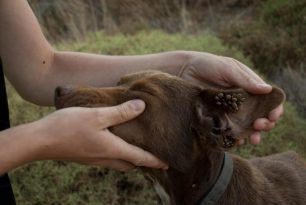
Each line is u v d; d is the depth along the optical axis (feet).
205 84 3.06
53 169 4.61
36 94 3.09
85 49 5.63
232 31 6.75
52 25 7.26
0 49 2.98
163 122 2.82
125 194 4.60
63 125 2.42
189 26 7.07
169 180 3.00
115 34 6.69
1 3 2.89
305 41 6.48
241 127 2.79
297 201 3.15
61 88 2.78
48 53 3.07
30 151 2.36
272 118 2.78
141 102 2.70
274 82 6.06
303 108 5.73
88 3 7.67
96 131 2.49
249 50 6.40
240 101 2.72
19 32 2.94
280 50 6.35
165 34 6.26
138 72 3.00
